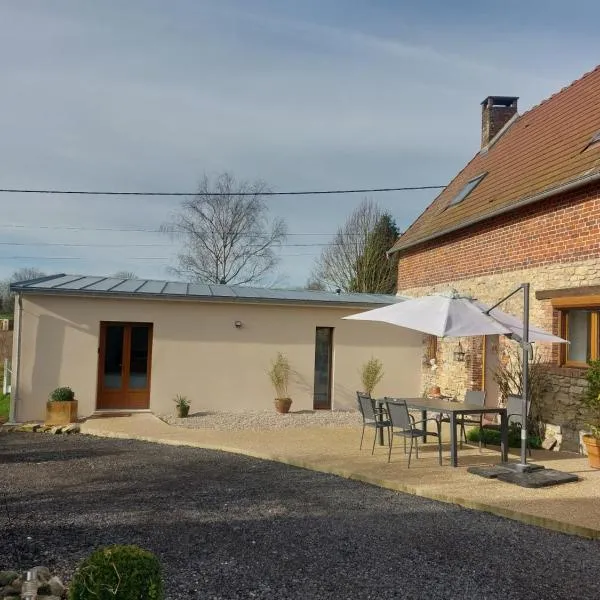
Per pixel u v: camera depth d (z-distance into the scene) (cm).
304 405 1452
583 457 930
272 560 482
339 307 1481
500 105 1816
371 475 777
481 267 1302
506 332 808
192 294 1367
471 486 721
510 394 1052
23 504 641
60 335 1278
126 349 1347
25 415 1244
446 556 501
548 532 575
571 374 988
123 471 814
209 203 3759
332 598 413
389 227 3369
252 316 1420
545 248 1077
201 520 589
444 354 1467
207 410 1376
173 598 405
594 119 1174
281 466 866
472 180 1602
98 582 295
